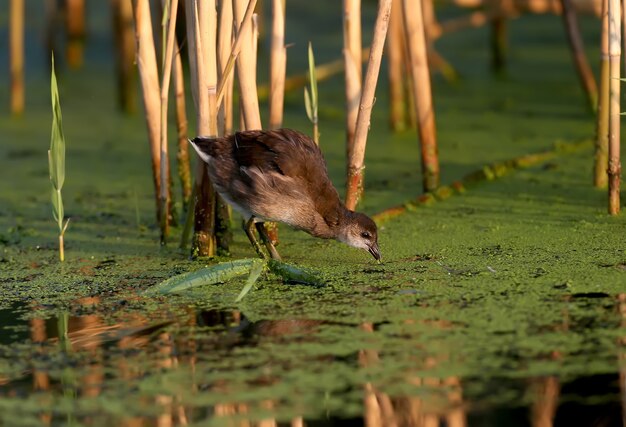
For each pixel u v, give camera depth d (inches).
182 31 596.7
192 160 594.9
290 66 786.2
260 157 409.1
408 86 660.1
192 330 349.7
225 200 419.5
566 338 330.6
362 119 426.9
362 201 510.0
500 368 312.3
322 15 896.3
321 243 450.3
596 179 504.4
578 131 621.3
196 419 287.0
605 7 454.9
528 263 404.5
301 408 291.9
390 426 281.7
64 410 293.7
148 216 504.7
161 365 321.7
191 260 431.8
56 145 415.8
